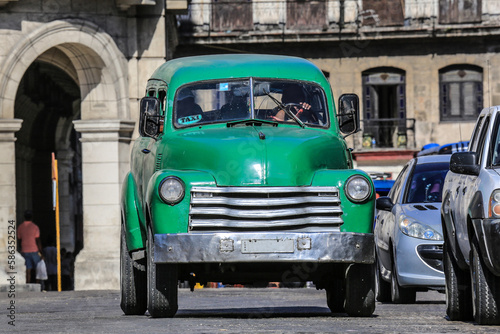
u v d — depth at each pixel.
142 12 50.50
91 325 18.89
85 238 49.50
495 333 16.19
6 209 47.09
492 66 82.88
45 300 34.69
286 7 82.38
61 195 74.31
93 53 49.38
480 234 17.92
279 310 24.98
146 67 50.44
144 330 16.92
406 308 25.80
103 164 49.53
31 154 72.12
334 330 16.41
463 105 83.62
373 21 82.38
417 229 27.69
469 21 82.19
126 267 22.81
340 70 83.38
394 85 83.75
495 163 18.88
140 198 22.39
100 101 50.09
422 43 83.38
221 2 82.06
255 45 82.75
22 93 64.88
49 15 48.66
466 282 19.80
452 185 20.78
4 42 47.91
